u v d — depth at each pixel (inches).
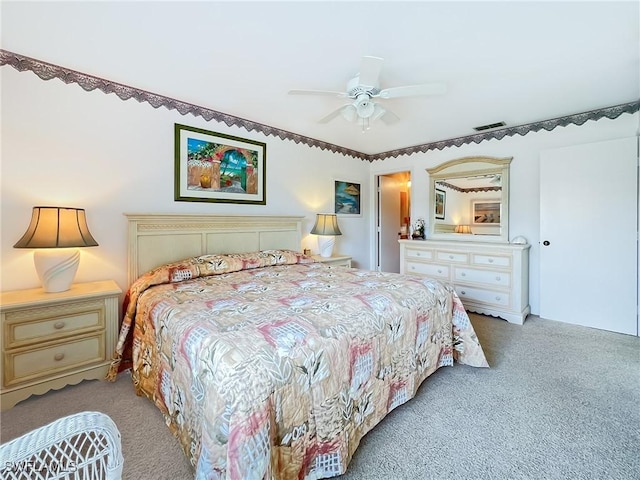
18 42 73.7
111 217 95.1
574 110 120.0
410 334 71.3
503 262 132.3
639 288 111.0
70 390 77.0
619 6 61.5
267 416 40.7
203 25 67.4
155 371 67.2
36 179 82.4
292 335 50.0
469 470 52.1
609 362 91.2
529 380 81.3
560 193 126.3
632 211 111.7
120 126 96.3
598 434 60.4
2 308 66.4
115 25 67.2
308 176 156.9
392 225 209.5
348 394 54.6
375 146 176.4
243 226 125.4
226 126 122.4
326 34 70.7
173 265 94.3
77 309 77.3
